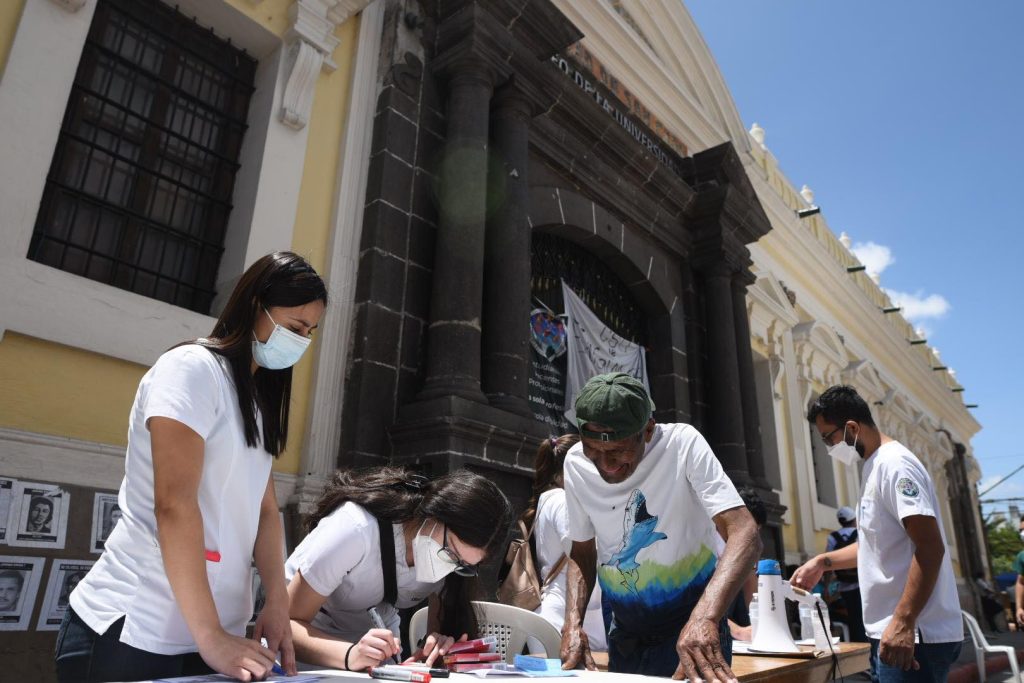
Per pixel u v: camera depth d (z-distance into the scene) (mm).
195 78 4555
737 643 2824
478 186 5340
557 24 6199
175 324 3816
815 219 14602
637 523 2188
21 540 3006
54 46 3588
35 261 3453
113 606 1601
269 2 4789
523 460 4859
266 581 1964
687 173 9000
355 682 1481
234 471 1745
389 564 2279
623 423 1938
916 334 20688
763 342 10914
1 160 3291
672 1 9594
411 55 5641
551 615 2949
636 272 7797
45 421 3281
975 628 3910
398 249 5102
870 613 2799
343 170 5031
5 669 2834
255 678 1438
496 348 5227
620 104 8117
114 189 4008
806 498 10750
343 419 4578
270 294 1835
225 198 4547
